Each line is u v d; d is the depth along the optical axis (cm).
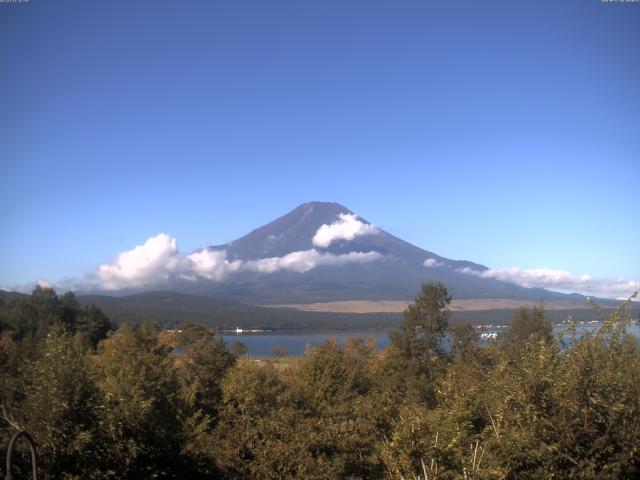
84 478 1066
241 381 1694
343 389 2395
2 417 1112
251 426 1530
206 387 2411
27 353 1470
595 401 844
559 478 851
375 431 1280
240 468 1383
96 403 1127
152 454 1240
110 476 1123
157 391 1728
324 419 1379
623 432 846
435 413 1044
